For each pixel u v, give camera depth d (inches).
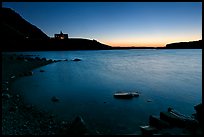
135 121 470.3
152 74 1504.7
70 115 511.2
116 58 3878.0
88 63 2544.3
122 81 1148.5
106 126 436.1
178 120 406.6
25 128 389.4
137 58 3909.9
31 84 961.5
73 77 1279.5
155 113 540.7
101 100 685.9
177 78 1302.9
